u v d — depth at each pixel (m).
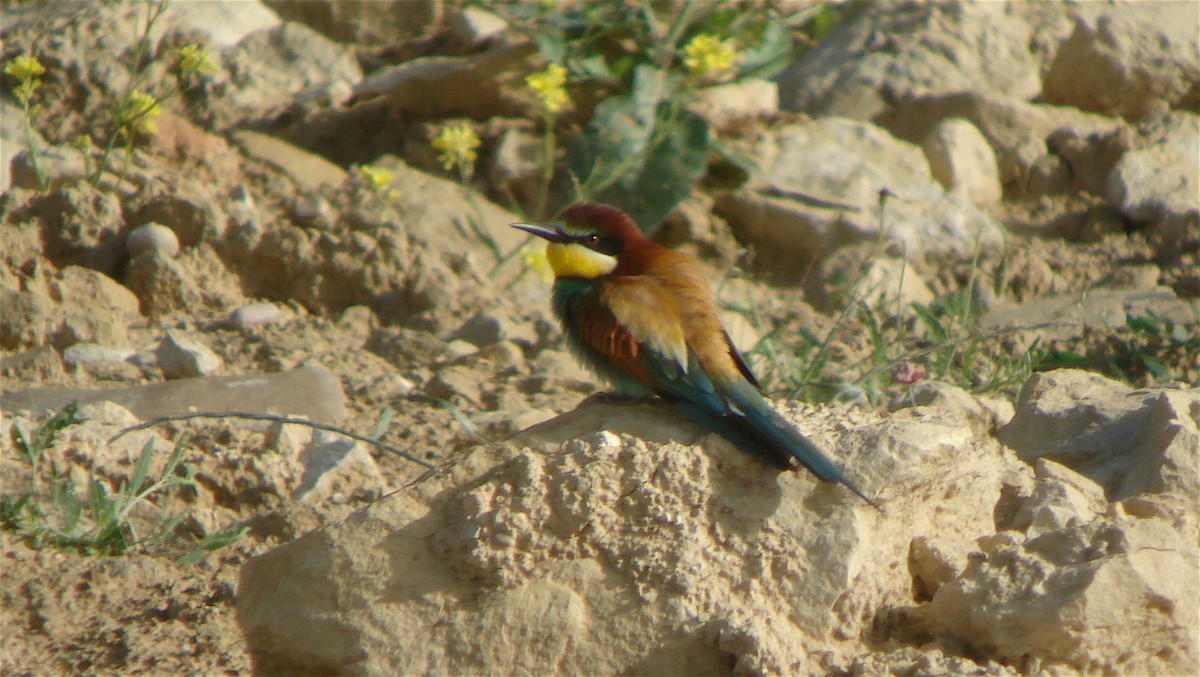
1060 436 8.25
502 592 6.63
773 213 14.45
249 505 8.90
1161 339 12.09
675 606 6.50
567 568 6.67
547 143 14.16
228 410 10.12
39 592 7.41
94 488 8.09
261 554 7.24
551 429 7.27
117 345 11.49
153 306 12.54
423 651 6.58
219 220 13.05
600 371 8.00
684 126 14.53
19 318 11.38
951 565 6.83
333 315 12.93
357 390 10.96
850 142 15.18
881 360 11.05
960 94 15.73
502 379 11.38
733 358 7.52
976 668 6.11
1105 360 11.91
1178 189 14.37
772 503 6.77
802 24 17.64
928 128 15.78
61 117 14.98
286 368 11.43
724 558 6.65
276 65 16.19
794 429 6.91
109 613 7.31
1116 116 16.27
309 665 6.71
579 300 8.09
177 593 7.33
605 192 14.34
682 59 15.51
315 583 6.84
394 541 6.86
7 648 7.00
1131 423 8.06
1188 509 7.25
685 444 7.03
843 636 6.61
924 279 13.92
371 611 6.70
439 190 14.48
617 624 6.52
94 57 15.37
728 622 6.31
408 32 17.33
